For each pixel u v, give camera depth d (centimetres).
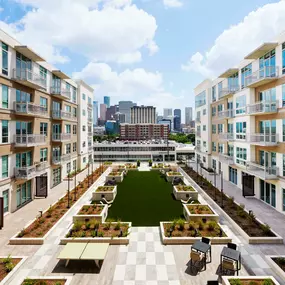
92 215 1487
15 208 1767
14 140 1772
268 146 1844
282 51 1631
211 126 3519
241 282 808
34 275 938
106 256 1086
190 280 906
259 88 1989
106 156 4966
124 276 934
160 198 2125
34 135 1945
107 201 2025
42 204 1911
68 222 1502
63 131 2914
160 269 980
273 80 1747
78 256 986
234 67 2505
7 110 1670
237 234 1319
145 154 4972
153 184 2727
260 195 2022
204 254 1024
